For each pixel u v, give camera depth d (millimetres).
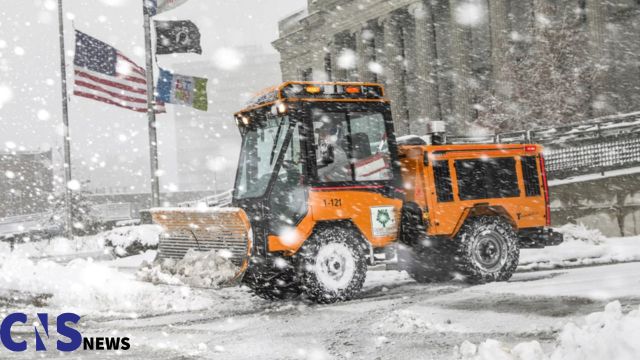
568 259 14844
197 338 7766
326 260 9820
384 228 10422
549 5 35375
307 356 6488
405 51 52375
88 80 25156
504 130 29797
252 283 10898
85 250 28969
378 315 8383
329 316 8633
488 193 11438
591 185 20812
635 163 20656
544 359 4641
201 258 10094
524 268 13406
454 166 11195
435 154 11039
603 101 31156
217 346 7184
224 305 10258
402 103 50844
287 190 9930
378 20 51938
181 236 10805
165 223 10844
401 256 11805
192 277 9906
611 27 34688
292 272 10359
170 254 11078
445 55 48594
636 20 33844
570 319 6859
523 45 38406
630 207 19719
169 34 23781
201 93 24250
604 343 4160
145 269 11031
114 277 10883
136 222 40094
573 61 29703
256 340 7426
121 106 25453
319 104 10062
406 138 11750
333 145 10156
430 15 47406
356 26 54250
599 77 31047
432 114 46031
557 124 28406
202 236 10383
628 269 11508
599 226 20531
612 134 21984
